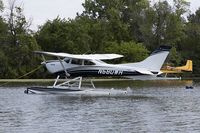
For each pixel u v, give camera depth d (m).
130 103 57.00
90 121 41.50
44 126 38.75
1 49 144.75
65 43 153.25
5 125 39.25
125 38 187.88
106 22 187.12
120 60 164.62
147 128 37.75
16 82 118.94
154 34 188.25
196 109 50.19
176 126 38.53
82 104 55.69
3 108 51.47
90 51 158.75
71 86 73.69
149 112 47.62
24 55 143.00
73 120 42.09
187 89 88.75
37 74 140.38
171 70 145.88
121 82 121.81
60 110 49.62
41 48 153.88
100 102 58.19
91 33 171.12
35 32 158.88
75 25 157.62
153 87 96.75
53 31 156.88
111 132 36.16
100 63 70.69
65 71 71.06
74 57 70.56
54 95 68.06
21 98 63.47
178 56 181.50
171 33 187.88
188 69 147.25
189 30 193.00
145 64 70.69
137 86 101.12
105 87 95.62
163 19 188.25
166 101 59.84
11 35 148.50
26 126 38.75
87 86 98.19
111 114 46.19
